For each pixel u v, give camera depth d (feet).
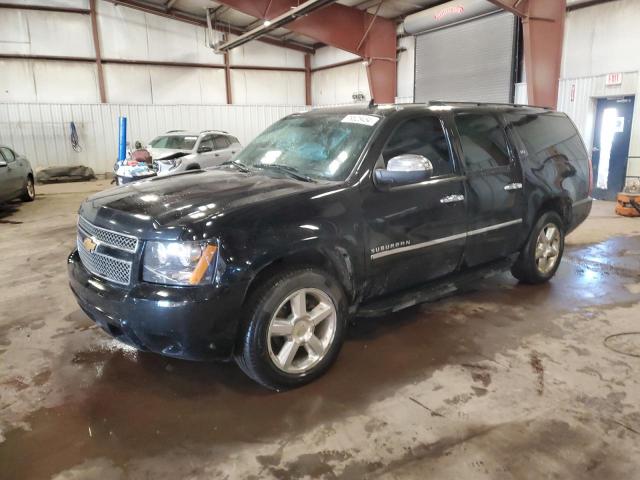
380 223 10.13
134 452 7.59
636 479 6.84
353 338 11.48
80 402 9.02
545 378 9.57
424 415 8.41
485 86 40.32
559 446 7.55
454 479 6.88
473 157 12.27
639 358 10.36
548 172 14.33
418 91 46.91
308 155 11.23
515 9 31.45
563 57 34.17
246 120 60.34
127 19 52.54
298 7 36.42
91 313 9.18
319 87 62.69
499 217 12.80
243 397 9.10
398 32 48.47
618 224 24.63
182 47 55.77
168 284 8.18
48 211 31.19
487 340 11.33
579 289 14.83
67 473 7.14
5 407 8.86
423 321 12.45
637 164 31.12
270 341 8.88
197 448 7.67
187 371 10.11
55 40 49.67
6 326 12.51
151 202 9.17
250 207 8.66
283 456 7.44
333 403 8.83
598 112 33.32
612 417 8.27
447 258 11.78
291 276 8.90
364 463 7.25
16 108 48.83
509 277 16.05
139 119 54.44
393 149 10.73
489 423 8.16
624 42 30.86
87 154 52.65
